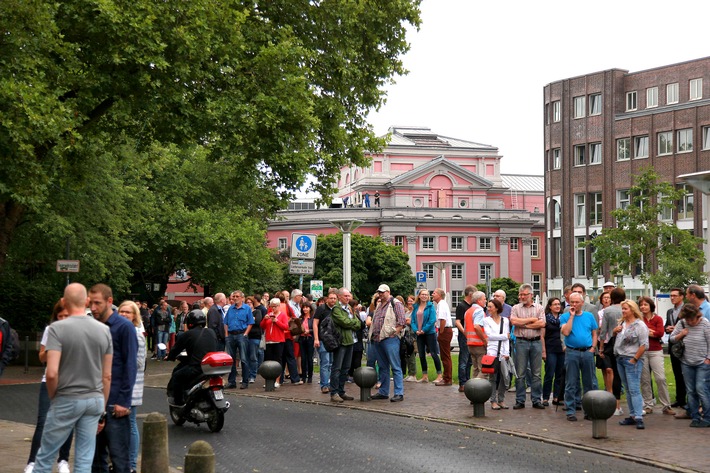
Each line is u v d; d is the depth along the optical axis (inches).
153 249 1819.6
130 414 423.2
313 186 1088.8
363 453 485.7
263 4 1000.9
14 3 691.4
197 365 575.8
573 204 3218.5
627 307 581.6
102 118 889.5
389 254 3405.5
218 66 856.3
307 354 935.0
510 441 532.4
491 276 4121.6
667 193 1945.1
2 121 667.4
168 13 799.7
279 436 550.0
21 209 881.5
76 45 768.9
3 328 471.2
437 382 877.2
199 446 317.1
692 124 2876.5
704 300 626.2
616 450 494.0
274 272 2052.2
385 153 4451.3
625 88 3144.7
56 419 333.7
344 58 1061.1
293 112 901.8
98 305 378.3
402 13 1122.0
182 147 898.1
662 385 646.5
